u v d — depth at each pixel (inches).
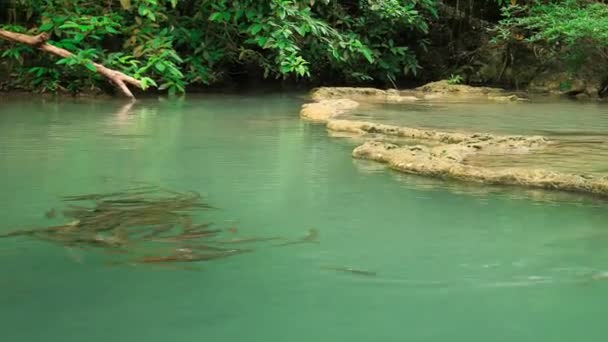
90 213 114.3
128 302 77.4
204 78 383.9
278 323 72.1
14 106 292.7
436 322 73.2
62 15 356.8
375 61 436.1
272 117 265.6
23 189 130.6
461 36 496.7
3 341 67.1
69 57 333.1
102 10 371.9
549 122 259.0
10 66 355.3
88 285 82.4
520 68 453.4
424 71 489.1
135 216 113.1
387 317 74.2
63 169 151.1
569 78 414.9
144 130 219.0
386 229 108.8
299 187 138.1
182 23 394.0
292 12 378.0
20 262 90.0
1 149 176.4
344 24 439.5
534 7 440.8
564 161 168.2
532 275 88.2
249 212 117.6
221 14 373.1
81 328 70.3
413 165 155.3
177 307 76.2
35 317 73.0
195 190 133.5
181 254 94.4
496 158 172.9
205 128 227.6
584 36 393.1
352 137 211.8
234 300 78.6
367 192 134.8
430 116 275.0
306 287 82.9
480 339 69.1
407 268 90.3
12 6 371.9
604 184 134.3
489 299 79.8
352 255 95.6
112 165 157.2
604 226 111.8
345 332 70.5
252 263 91.3
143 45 359.3
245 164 162.1
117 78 334.0
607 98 394.9
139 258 92.4
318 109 273.6
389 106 318.3
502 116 278.7
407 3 441.1
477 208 123.5
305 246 99.3
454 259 94.3
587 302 79.0
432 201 128.0
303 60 379.2
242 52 396.2
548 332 71.0
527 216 118.0
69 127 223.3
